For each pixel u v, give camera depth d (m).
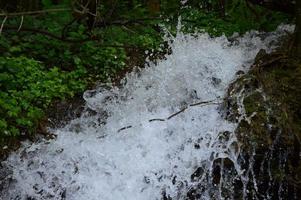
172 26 7.23
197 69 5.85
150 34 7.00
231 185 4.70
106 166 4.61
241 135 4.76
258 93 5.11
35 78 5.12
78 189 4.47
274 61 5.45
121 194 4.56
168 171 4.71
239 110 4.96
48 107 4.98
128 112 5.17
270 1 6.82
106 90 5.44
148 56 6.39
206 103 5.12
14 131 4.44
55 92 5.10
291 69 5.39
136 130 4.89
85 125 4.93
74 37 5.98
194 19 7.51
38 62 5.37
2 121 4.43
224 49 6.41
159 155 4.77
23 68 5.16
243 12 7.48
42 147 4.51
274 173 4.70
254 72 5.34
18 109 4.61
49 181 4.41
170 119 4.99
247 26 7.25
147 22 7.19
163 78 5.72
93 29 6.31
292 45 5.62
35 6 6.39
